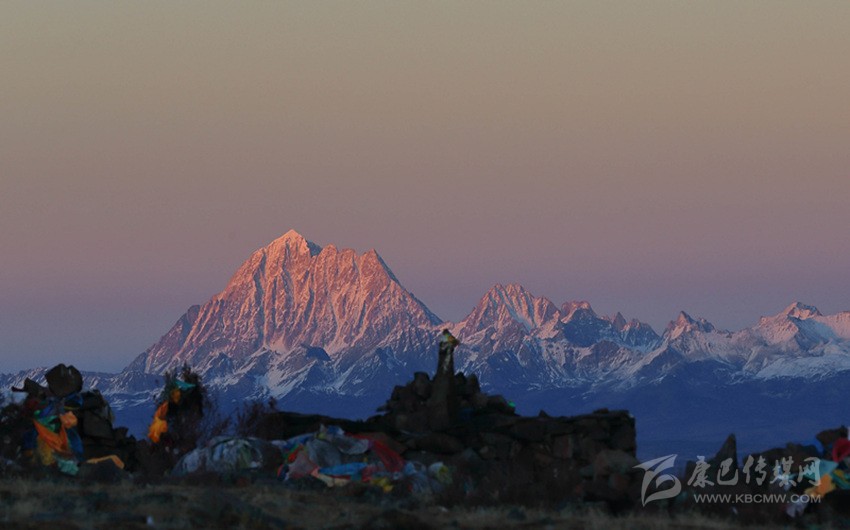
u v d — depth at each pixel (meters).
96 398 140.38
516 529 94.19
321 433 128.75
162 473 130.12
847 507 112.12
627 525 97.38
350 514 99.25
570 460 136.12
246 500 102.88
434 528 92.38
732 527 101.88
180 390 148.00
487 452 137.12
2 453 126.81
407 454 135.12
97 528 84.81
